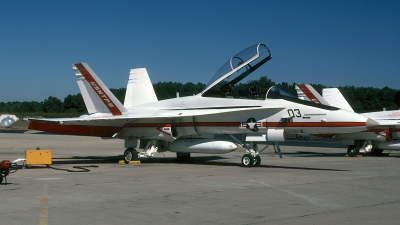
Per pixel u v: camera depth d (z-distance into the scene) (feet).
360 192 30.99
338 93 83.82
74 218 22.36
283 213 23.75
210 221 21.84
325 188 32.81
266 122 49.24
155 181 36.81
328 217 22.80
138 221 21.80
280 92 49.78
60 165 52.60
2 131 197.57
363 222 21.68
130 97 69.77
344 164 54.65
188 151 54.65
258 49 53.47
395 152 83.46
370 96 190.29
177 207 25.30
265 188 32.76
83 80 59.11
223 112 50.03
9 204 25.99
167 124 53.93
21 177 39.52
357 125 45.01
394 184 35.22
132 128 55.93
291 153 79.56
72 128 57.00
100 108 58.18
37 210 24.29
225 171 45.14
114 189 32.12
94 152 78.95
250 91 51.49
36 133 181.37
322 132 47.24
